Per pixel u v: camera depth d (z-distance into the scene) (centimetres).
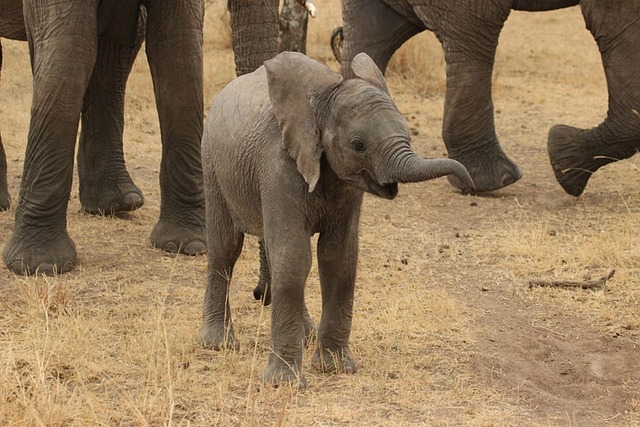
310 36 2719
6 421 802
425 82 2389
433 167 769
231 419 846
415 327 1075
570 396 961
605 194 1614
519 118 2153
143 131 1950
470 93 1595
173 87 1278
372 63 866
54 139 1205
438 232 1438
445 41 1593
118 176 1452
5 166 1468
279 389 884
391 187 820
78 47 1197
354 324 1071
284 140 841
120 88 1447
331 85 830
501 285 1236
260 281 1079
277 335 895
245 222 925
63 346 964
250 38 1182
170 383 857
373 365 973
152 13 1266
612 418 908
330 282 924
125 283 1186
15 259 1209
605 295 1198
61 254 1218
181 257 1291
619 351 1061
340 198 872
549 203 1570
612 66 1521
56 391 856
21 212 1225
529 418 885
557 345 1073
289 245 862
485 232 1431
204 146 956
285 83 842
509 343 1068
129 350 973
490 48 1588
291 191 856
